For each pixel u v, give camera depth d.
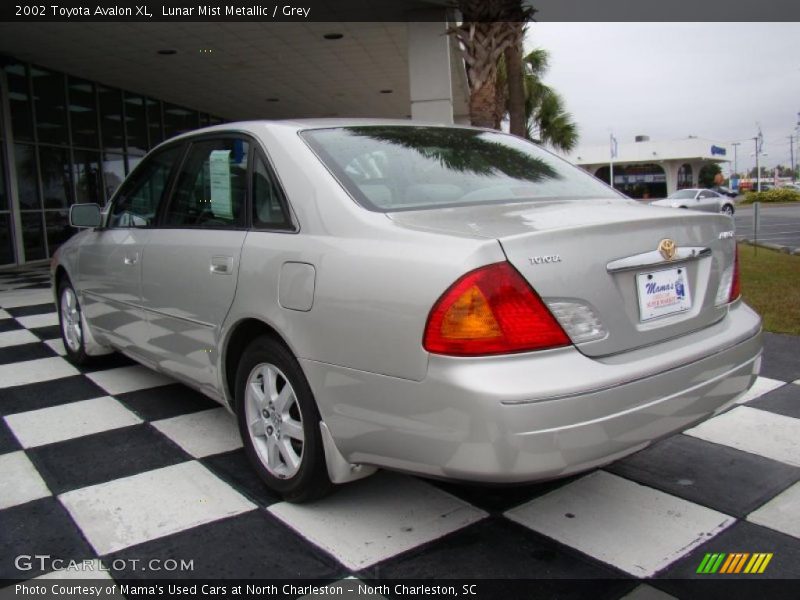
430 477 2.09
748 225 24.84
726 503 2.57
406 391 2.00
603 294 2.06
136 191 3.81
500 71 14.65
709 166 84.31
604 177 63.81
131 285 3.56
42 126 12.34
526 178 2.91
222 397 2.94
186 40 10.80
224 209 2.95
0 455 3.16
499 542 2.32
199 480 2.85
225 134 3.08
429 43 9.83
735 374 2.39
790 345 4.79
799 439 3.14
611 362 2.03
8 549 2.34
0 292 8.52
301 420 2.43
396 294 2.03
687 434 3.24
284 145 2.70
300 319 2.33
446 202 2.54
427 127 3.16
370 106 18.70
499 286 1.90
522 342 1.91
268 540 2.36
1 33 10.00
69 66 12.30
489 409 1.84
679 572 2.13
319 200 2.45
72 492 2.76
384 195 2.48
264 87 15.18
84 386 4.25
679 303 2.31
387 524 2.45
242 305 2.62
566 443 1.88
